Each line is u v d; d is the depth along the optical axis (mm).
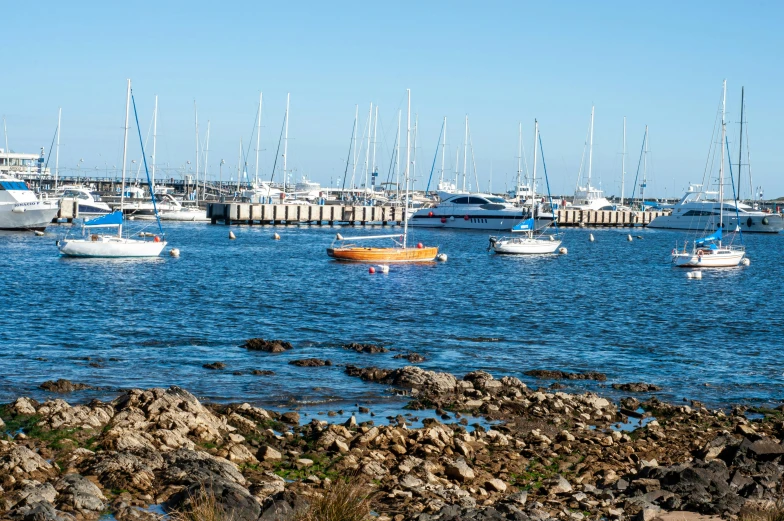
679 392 28062
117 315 41000
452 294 53062
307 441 20406
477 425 22375
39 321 38531
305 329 38406
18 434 19250
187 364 29969
